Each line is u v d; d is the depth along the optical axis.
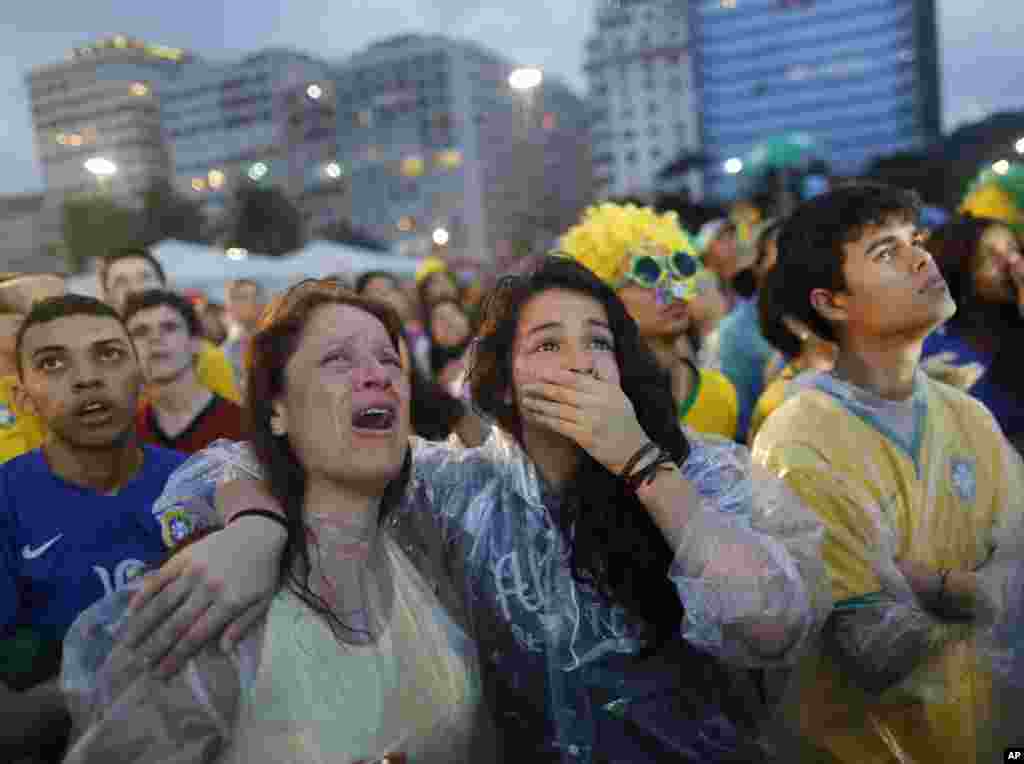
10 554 1.63
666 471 1.19
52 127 115.25
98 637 1.07
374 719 1.10
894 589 1.38
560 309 1.30
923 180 26.61
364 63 98.12
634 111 92.50
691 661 1.32
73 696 1.04
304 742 1.05
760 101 96.75
